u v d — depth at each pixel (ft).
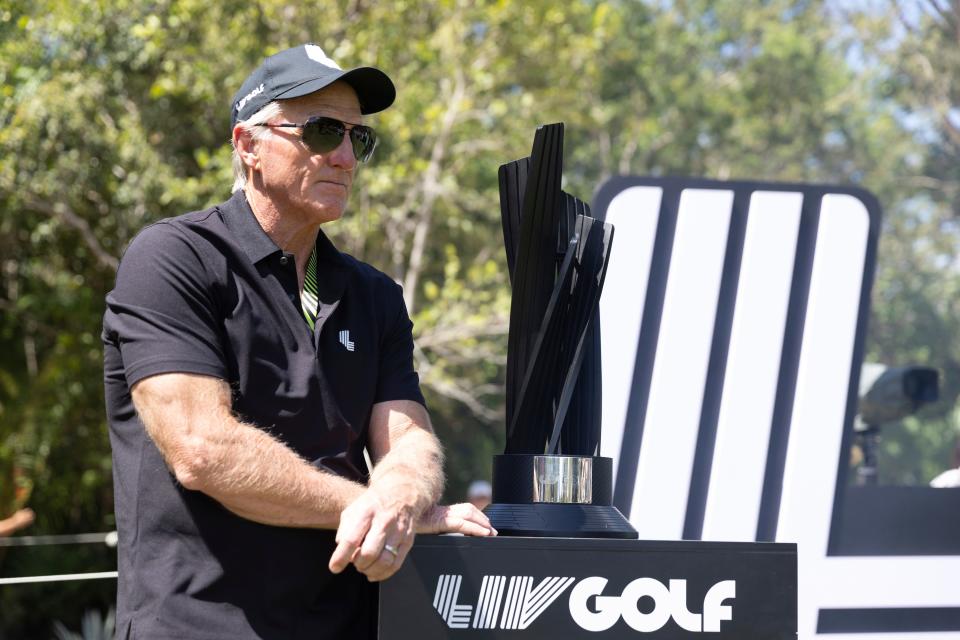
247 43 29.58
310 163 5.43
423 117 30.63
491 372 38.86
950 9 44.70
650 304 10.78
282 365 5.35
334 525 5.03
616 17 35.73
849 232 10.91
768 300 10.81
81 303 34.04
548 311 5.87
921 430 54.90
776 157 55.88
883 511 12.26
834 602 10.61
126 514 5.35
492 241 38.34
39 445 31.09
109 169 30.58
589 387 6.03
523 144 33.60
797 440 10.71
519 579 4.99
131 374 5.07
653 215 10.81
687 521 10.61
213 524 5.15
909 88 50.49
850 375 10.78
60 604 35.42
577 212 6.36
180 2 28.66
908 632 10.68
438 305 30.48
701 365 10.72
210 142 32.68
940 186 53.88
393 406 5.83
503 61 31.50
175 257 5.23
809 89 56.08
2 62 28.78
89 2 29.22
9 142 28.55
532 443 5.97
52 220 32.19
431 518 5.24
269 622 5.12
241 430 4.98
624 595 5.03
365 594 5.55
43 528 35.01
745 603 5.09
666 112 52.34
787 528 10.65
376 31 29.63
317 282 5.64
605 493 5.83
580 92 36.47
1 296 36.63
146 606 5.13
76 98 28.99
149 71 31.19
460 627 4.95
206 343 5.16
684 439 10.65
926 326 53.98
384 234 32.48
